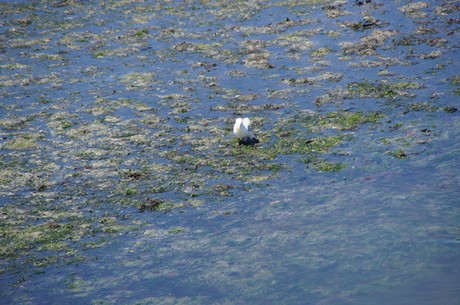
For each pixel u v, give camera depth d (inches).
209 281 1633.9
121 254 1785.2
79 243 1844.2
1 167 2257.6
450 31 3289.9
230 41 3412.9
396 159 2188.7
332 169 2161.7
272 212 1947.6
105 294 1620.3
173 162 2260.1
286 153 2285.9
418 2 3725.4
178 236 1855.3
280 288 1571.1
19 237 1873.8
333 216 1887.3
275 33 3472.0
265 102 2699.3
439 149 2218.3
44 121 2600.9
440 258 1606.8
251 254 1734.7
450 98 2583.7
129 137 2443.4
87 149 2365.9
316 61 3083.2
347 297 1497.3
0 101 2807.6
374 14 3614.7
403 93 2667.3
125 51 3358.8
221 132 2459.4
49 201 2053.4
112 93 2854.3
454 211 1835.6
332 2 3863.2
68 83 2987.2
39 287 1663.4
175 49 3348.9
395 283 1528.1
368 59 3056.1
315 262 1659.7
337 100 2664.9
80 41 3528.5
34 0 4298.7
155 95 2815.0
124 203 2033.7
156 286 1637.6
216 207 1991.9
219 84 2903.5
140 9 4010.8
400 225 1782.7
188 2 4084.6
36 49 3440.0
